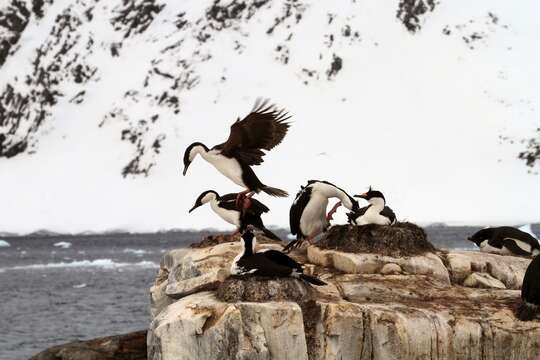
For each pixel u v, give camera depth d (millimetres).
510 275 19125
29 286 62000
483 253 20031
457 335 16250
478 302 17312
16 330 38125
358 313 16141
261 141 17312
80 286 61312
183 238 168500
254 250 16562
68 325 39906
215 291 17203
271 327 15625
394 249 18312
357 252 18266
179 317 16000
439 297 17453
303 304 16281
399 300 17219
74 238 177500
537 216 185500
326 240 18844
